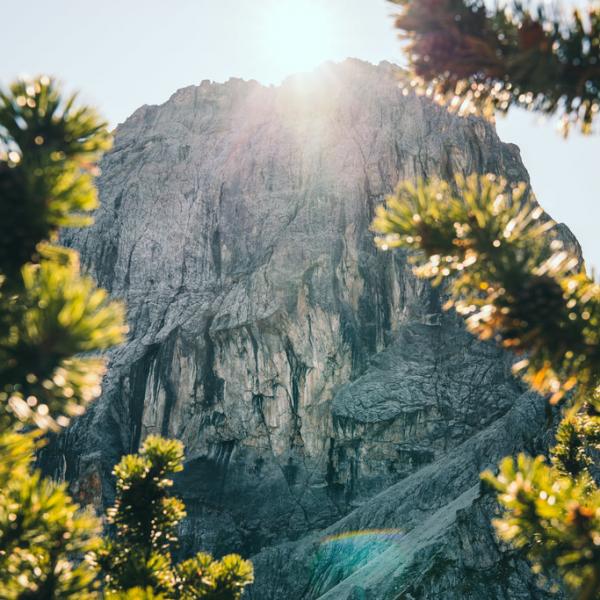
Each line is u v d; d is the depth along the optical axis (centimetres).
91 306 507
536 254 591
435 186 652
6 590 636
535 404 5834
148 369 7788
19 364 494
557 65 564
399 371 7219
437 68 607
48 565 648
